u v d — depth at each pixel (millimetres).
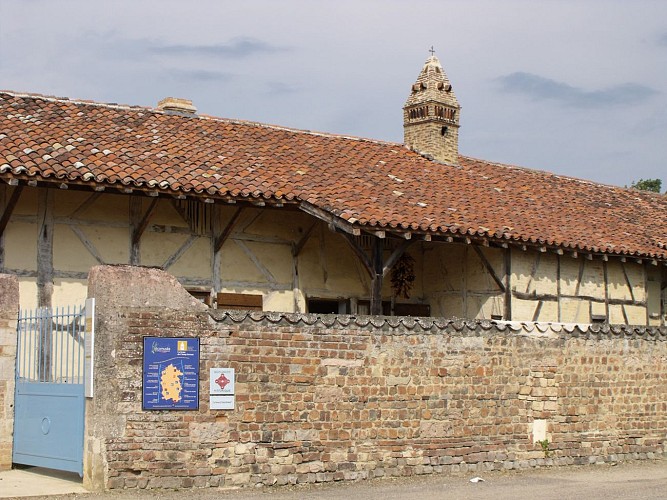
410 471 13492
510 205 20141
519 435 14664
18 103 17562
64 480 11977
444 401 13922
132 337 11578
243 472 12133
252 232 17734
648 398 16328
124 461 11391
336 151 20219
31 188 15609
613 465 15484
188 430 11797
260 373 12375
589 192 24094
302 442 12609
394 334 13539
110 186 15031
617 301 20938
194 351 11930
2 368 12711
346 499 11430
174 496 11203
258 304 17625
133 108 19000
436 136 22344
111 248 16203
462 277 19594
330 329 12969
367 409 13195
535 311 19188
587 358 15602
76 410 11820
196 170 16453
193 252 17000
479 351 14359
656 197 26156
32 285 15430
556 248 18812
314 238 18531
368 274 19250
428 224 16828
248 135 19516
